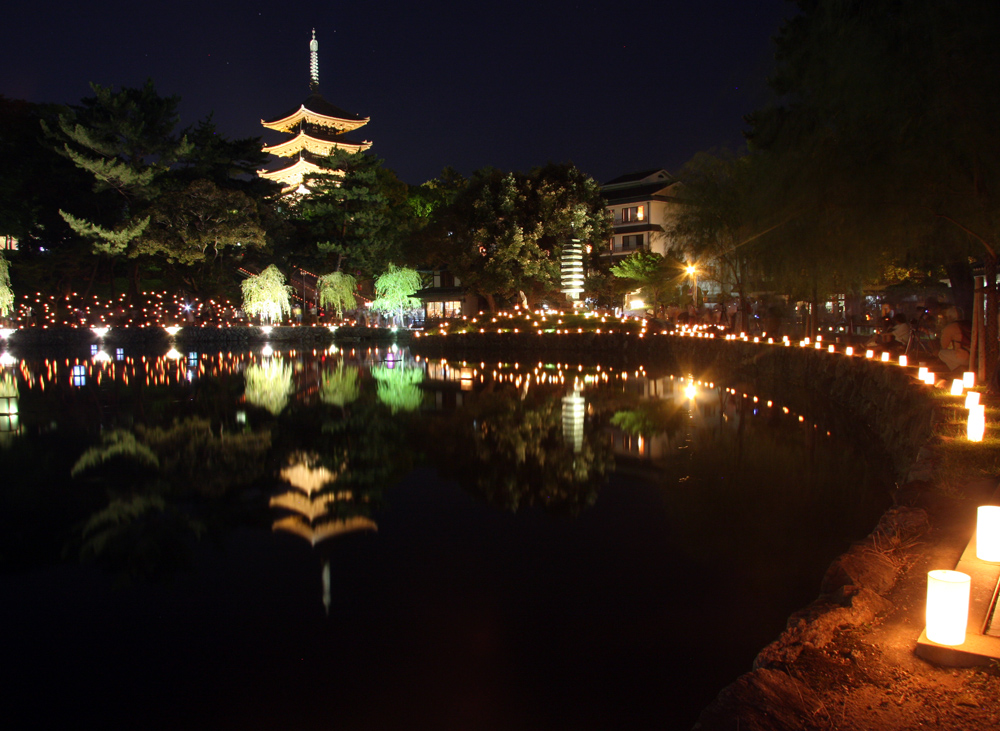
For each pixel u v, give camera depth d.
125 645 6.19
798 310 33.91
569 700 5.18
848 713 3.26
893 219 12.38
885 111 11.16
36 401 21.14
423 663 5.78
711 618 6.34
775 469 11.52
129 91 44.94
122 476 12.02
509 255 43.38
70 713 5.18
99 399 21.64
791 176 13.70
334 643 6.14
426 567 7.84
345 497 10.68
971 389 11.34
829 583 4.70
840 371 18.28
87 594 7.24
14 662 5.92
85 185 47.03
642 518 9.29
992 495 6.29
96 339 44.72
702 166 32.03
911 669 3.62
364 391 23.66
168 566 7.98
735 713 3.26
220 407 19.94
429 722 4.96
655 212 60.12
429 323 56.84
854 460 12.01
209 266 51.22
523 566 7.77
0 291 39.34
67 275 47.12
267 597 7.13
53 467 12.70
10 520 9.64
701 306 42.16
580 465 12.45
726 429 15.27
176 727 4.99
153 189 45.97
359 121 85.19
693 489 10.51
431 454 13.61
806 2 15.31
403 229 60.28
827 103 12.54
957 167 11.08
